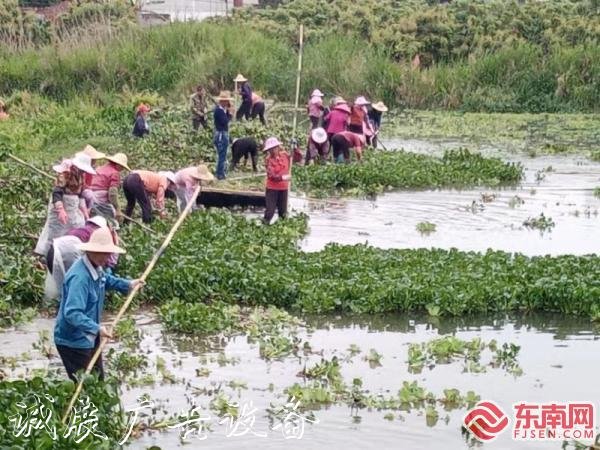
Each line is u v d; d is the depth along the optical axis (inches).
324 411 523.5
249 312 686.5
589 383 566.6
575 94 1999.3
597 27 2186.3
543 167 1359.5
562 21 2224.4
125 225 864.9
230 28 2116.1
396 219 999.6
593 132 1737.2
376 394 546.0
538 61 2038.6
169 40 2036.2
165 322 651.5
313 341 632.4
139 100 1765.5
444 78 2041.1
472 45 2193.7
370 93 2036.2
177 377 565.6
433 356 609.0
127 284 510.3
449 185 1205.1
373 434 495.8
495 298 696.4
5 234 786.8
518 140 1635.1
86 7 2260.1
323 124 1355.8
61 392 463.2
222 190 1011.9
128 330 636.1
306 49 2100.1
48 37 2209.6
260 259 765.9
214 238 834.8
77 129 1448.1
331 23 2370.8
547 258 776.9
